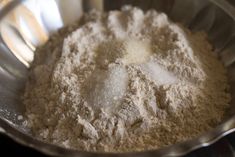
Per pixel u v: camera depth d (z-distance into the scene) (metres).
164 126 0.24
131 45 0.29
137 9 0.32
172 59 0.28
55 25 0.33
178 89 0.25
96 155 0.19
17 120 0.26
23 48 0.30
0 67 0.28
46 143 0.20
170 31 0.30
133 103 0.24
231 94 0.27
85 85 0.26
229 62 0.29
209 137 0.20
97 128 0.24
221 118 0.25
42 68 0.28
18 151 0.23
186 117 0.25
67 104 0.25
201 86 0.27
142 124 0.24
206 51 0.30
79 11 0.34
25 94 0.28
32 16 0.31
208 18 0.31
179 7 0.33
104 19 0.32
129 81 0.26
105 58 0.28
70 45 0.29
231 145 0.23
